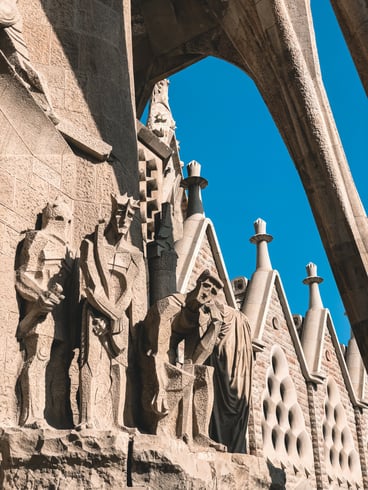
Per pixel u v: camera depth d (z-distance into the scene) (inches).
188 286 530.0
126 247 257.3
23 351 235.9
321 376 730.2
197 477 227.0
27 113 266.8
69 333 246.1
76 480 209.5
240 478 258.4
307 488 636.7
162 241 383.9
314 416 708.7
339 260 370.9
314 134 384.2
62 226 255.3
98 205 290.4
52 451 212.2
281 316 708.7
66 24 322.0
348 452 764.0
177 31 542.0
